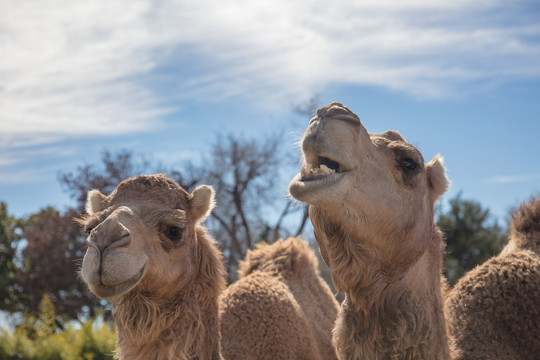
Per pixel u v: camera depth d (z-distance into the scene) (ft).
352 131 12.51
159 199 14.12
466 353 16.69
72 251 109.09
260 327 18.53
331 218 12.80
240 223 114.21
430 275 14.33
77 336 51.39
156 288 13.44
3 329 51.26
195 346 14.03
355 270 13.17
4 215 122.31
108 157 112.78
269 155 113.70
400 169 13.55
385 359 13.37
